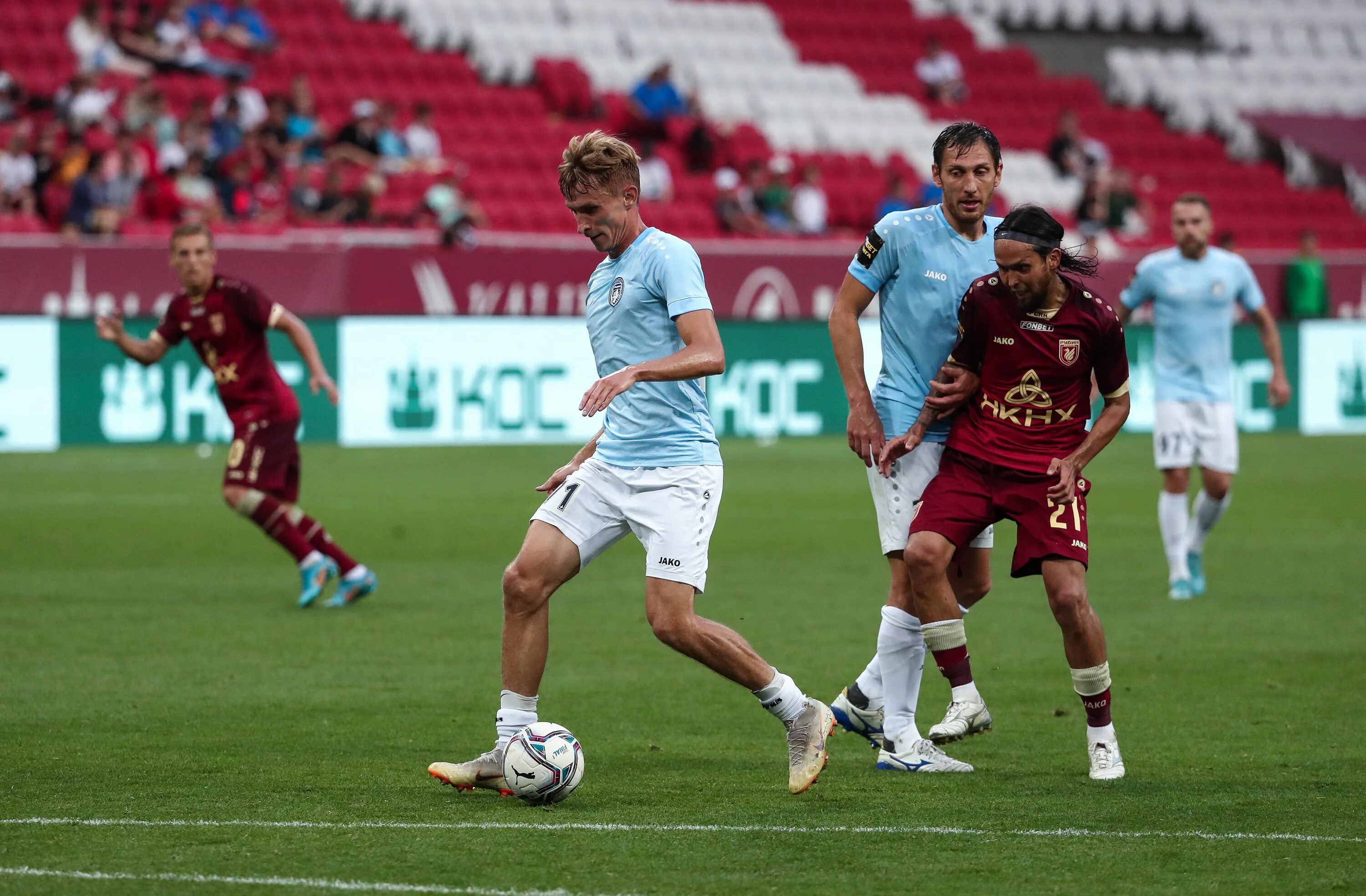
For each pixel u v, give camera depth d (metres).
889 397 18.25
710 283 62.78
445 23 81.44
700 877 12.90
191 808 15.12
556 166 74.12
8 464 51.88
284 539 28.02
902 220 18.19
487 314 60.16
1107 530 39.97
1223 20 101.00
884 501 18.03
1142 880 12.84
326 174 64.62
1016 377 16.84
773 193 72.81
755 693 15.70
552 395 61.00
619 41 84.69
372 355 58.06
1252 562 34.62
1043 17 97.62
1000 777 16.70
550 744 15.32
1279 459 58.34
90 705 20.12
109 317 28.19
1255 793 15.84
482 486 47.69
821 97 86.31
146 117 63.00
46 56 68.69
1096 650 16.42
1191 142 90.81
